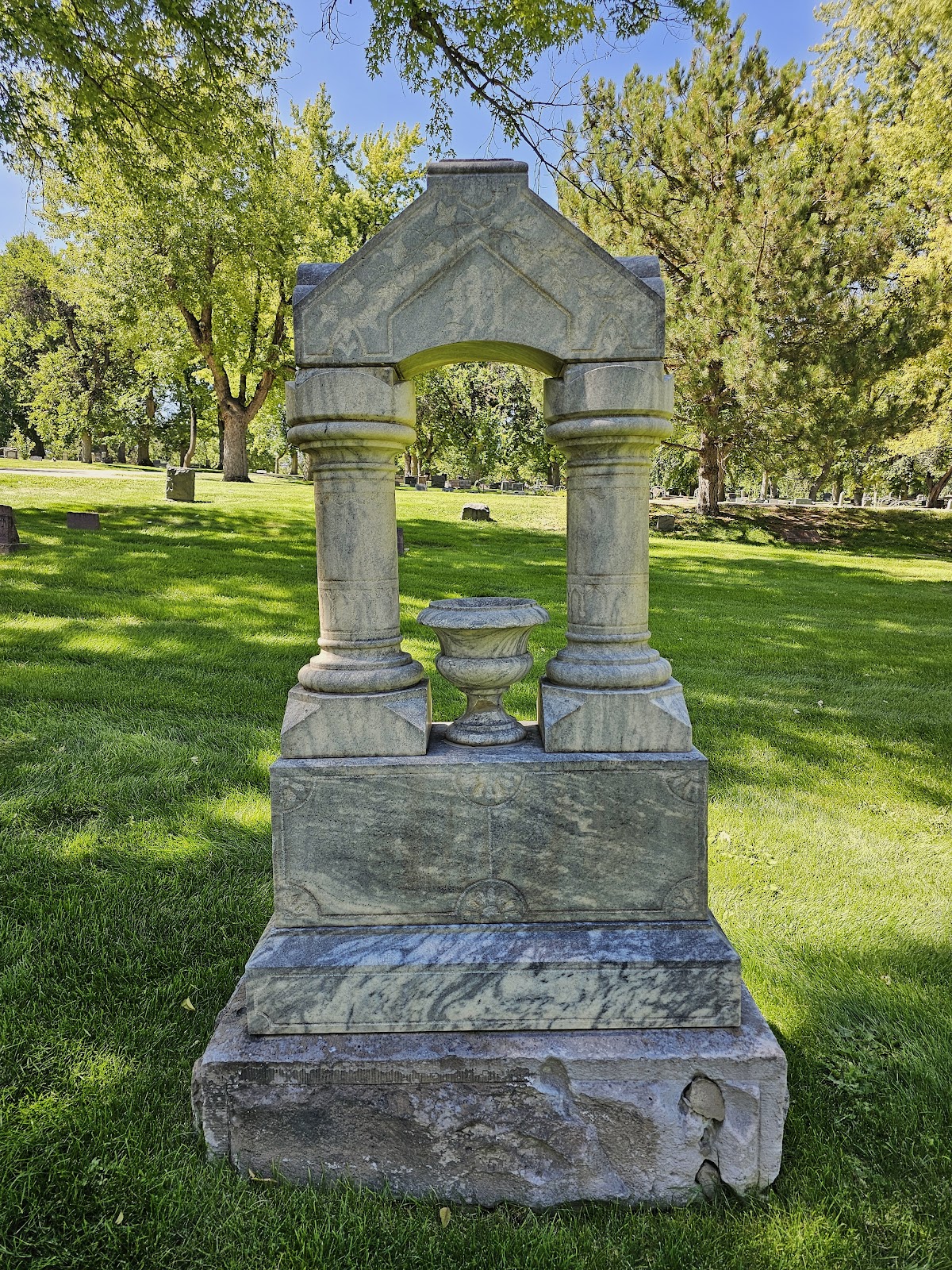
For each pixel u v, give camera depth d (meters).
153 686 6.10
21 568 10.59
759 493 59.56
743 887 3.77
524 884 2.37
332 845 2.35
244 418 28.58
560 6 7.87
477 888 2.37
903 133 17.48
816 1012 2.87
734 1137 2.19
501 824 2.35
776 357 17.70
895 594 14.16
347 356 2.28
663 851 2.37
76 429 38.38
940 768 5.30
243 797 4.41
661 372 2.31
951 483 45.84
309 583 10.92
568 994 2.27
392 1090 2.19
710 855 4.07
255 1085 2.18
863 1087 2.53
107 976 2.96
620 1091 2.19
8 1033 2.62
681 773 2.34
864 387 18.47
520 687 6.83
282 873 2.37
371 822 2.34
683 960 2.26
